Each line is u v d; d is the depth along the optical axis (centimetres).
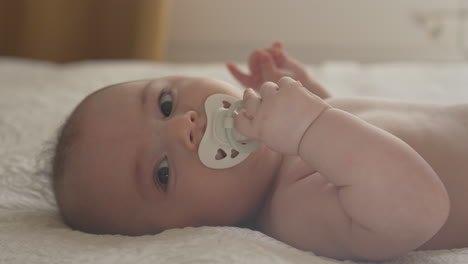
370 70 188
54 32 280
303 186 91
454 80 170
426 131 94
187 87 96
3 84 190
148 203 92
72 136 98
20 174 112
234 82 172
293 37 295
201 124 91
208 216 93
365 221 79
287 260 73
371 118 99
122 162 93
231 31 298
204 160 89
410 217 75
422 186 75
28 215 97
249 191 94
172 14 299
